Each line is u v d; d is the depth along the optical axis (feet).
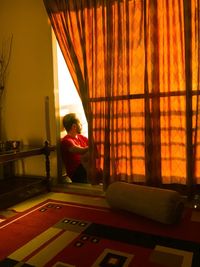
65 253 5.45
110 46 8.65
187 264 4.99
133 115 8.72
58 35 9.55
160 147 8.41
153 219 6.71
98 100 9.13
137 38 8.45
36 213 7.52
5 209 7.86
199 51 7.64
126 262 5.09
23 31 10.42
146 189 7.06
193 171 8.00
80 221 6.91
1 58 10.87
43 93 10.29
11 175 10.78
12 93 10.82
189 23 7.66
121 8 8.51
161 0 8.11
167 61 8.20
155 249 5.49
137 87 8.60
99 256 5.31
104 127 9.04
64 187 9.82
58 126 10.32
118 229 6.41
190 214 7.23
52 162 10.31
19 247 5.73
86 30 9.09
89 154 9.41
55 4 9.47
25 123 10.71
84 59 9.14
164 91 8.32
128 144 8.79
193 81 7.85
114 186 7.65
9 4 10.59
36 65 10.32
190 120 7.86
